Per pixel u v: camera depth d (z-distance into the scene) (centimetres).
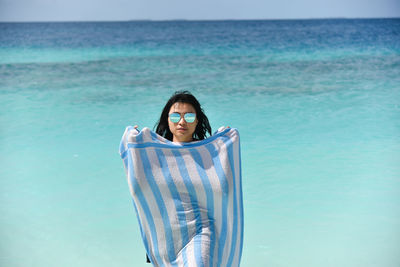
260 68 1584
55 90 1155
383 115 829
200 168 255
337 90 1098
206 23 6619
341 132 714
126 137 265
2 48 2605
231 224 256
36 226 409
